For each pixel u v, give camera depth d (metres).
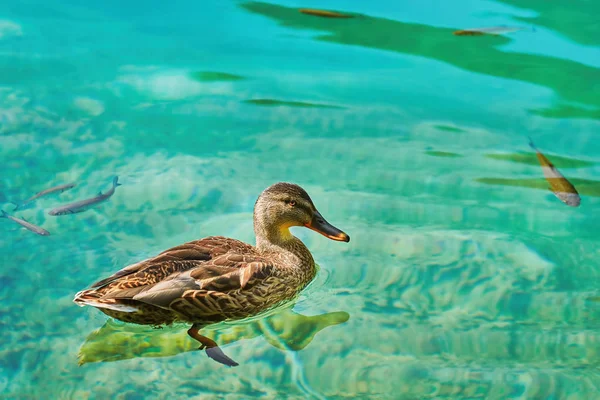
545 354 1.54
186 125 1.99
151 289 1.52
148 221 1.75
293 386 1.48
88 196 1.80
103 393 1.46
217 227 1.75
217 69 2.18
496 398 1.47
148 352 1.53
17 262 1.66
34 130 1.96
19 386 1.47
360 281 1.67
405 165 1.91
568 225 1.77
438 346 1.55
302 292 1.66
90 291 1.52
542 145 1.96
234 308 1.58
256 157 1.92
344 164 1.91
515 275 1.67
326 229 1.67
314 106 2.06
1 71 2.14
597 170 1.89
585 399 1.47
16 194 1.79
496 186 1.86
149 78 2.14
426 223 1.77
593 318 1.60
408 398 1.47
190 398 1.46
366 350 1.54
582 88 2.13
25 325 1.55
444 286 1.65
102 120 2.00
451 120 2.04
